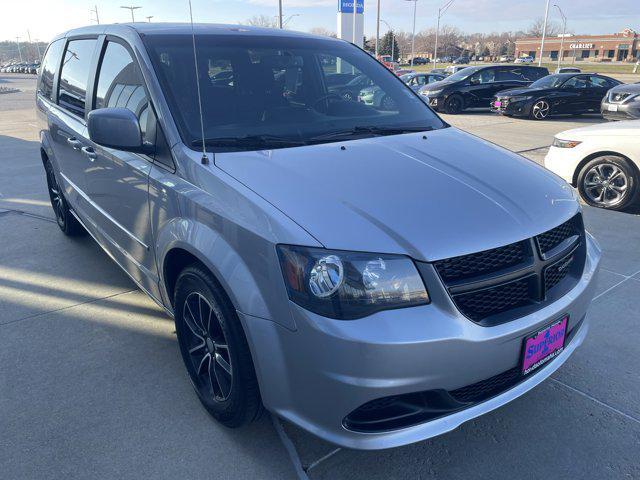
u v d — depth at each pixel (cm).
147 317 356
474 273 198
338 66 336
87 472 227
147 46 290
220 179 224
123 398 274
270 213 201
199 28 323
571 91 1516
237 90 287
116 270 432
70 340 329
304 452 237
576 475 223
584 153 597
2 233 520
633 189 566
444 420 200
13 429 252
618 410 261
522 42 10719
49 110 445
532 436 245
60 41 454
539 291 213
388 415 196
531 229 211
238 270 207
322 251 188
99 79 342
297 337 191
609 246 473
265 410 233
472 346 192
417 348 183
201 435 248
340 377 186
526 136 1150
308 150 254
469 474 224
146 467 229
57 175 455
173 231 245
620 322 341
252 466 230
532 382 220
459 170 243
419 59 8362
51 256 462
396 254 190
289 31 356
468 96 1712
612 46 9725
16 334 336
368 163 242
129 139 256
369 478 223
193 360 263
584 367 295
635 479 220
